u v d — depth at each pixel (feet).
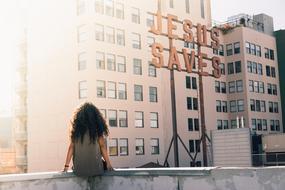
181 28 177.27
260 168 12.28
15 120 174.19
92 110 16.30
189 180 13.89
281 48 219.41
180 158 164.55
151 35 161.38
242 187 12.61
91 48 136.87
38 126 156.25
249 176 12.46
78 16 142.41
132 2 155.33
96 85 136.77
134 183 15.38
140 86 152.25
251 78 196.24
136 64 152.25
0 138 244.22
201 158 173.78
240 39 195.62
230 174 12.92
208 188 13.39
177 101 168.76
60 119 146.41
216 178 13.23
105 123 16.53
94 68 136.87
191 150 170.60
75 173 15.93
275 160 126.31
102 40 141.69
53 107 149.79
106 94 139.54
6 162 171.53
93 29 138.72
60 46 148.97
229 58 199.41
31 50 163.12
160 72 161.07
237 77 195.42
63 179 15.61
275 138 128.98
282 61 218.18
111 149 137.80
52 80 151.33
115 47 145.38
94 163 15.85
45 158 151.84
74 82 140.97
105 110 138.21
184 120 170.50
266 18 222.48
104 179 16.31
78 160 15.85
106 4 145.28
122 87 145.48
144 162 147.95
